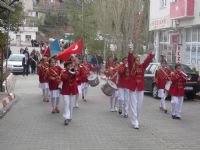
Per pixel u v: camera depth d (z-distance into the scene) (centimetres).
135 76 1345
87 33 5462
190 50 3403
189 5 3173
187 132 1277
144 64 1366
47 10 9619
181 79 1545
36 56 4022
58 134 1213
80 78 1797
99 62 4206
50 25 9206
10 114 1609
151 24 4181
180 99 1553
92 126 1357
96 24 5453
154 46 4275
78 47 1530
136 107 1345
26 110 1723
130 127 1347
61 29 9062
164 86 1739
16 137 1165
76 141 1116
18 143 1087
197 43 3266
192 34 3375
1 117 1522
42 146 1052
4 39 2081
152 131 1281
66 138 1156
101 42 5122
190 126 1391
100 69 4150
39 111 1695
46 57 1998
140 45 4409
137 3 4653
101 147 1046
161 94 1755
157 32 4203
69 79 1377
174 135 1223
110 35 4872
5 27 2950
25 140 1125
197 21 3116
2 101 1841
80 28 5512
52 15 9244
